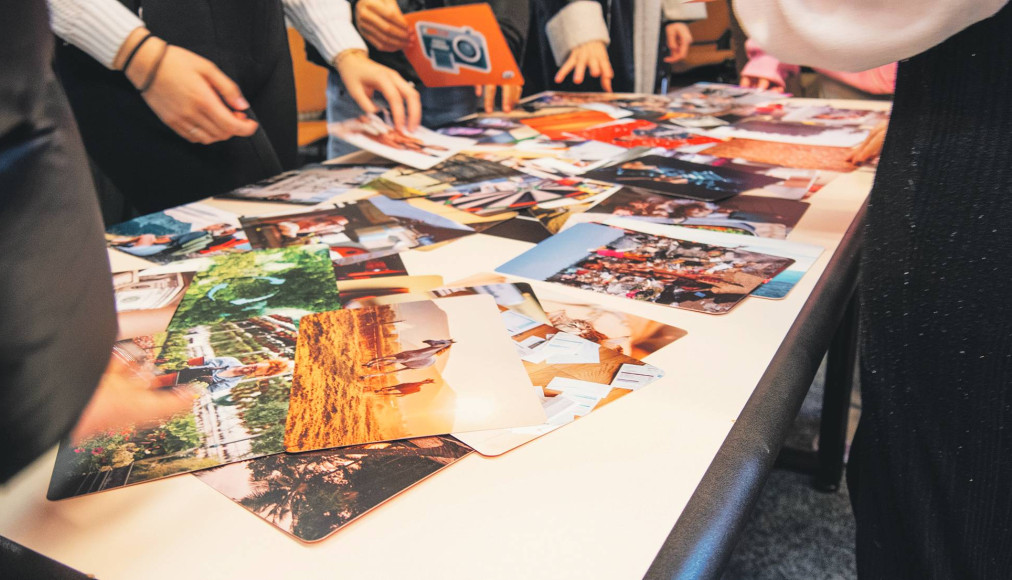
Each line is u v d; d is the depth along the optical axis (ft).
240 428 1.49
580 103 5.42
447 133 4.39
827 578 3.76
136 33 3.18
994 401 1.67
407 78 5.16
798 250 2.44
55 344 0.83
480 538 1.19
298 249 2.59
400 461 1.38
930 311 1.75
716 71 14.98
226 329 1.94
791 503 4.41
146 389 1.64
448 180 3.44
